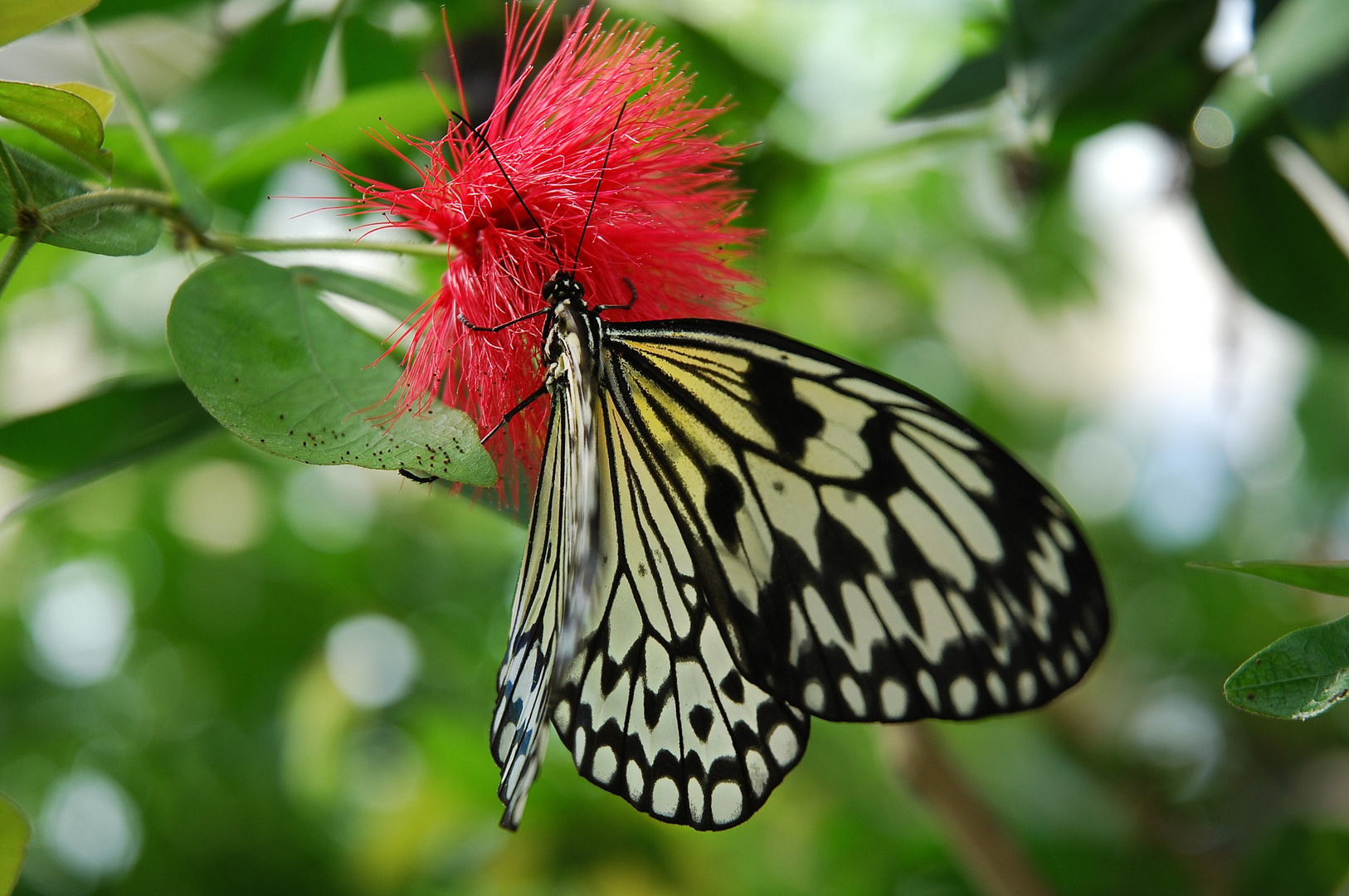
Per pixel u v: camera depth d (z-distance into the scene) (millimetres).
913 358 813
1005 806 688
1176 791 739
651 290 551
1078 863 662
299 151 570
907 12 636
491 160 544
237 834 721
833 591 542
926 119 593
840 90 640
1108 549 847
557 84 547
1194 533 821
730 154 550
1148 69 593
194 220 541
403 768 732
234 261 535
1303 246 612
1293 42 556
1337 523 774
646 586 553
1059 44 568
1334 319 614
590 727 553
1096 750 748
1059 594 531
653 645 553
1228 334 620
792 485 543
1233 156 609
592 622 554
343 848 718
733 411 544
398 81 611
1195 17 581
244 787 726
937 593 537
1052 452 900
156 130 544
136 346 683
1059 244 720
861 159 624
